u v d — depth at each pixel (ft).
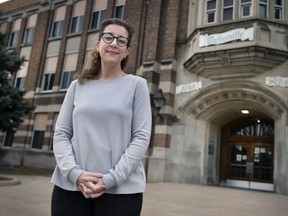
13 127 44.73
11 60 43.16
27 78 68.59
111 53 6.93
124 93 6.77
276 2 41.22
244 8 40.29
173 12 48.34
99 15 63.31
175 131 44.09
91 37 62.44
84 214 6.17
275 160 38.11
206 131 44.39
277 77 38.29
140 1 53.42
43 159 59.77
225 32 39.58
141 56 50.52
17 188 29.37
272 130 46.26
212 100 42.83
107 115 6.42
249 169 46.21
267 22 38.32
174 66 45.98
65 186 6.28
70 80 63.10
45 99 64.54
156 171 42.22
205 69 41.78
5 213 18.26
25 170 54.34
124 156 6.17
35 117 65.16
